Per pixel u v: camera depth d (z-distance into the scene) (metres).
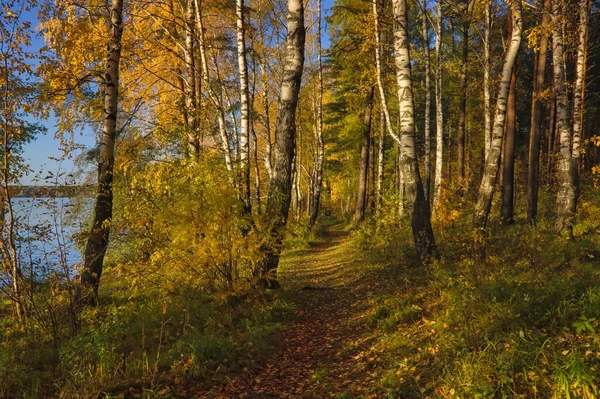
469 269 6.86
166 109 11.73
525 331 3.99
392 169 29.59
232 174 7.04
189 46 11.13
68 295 6.13
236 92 14.32
